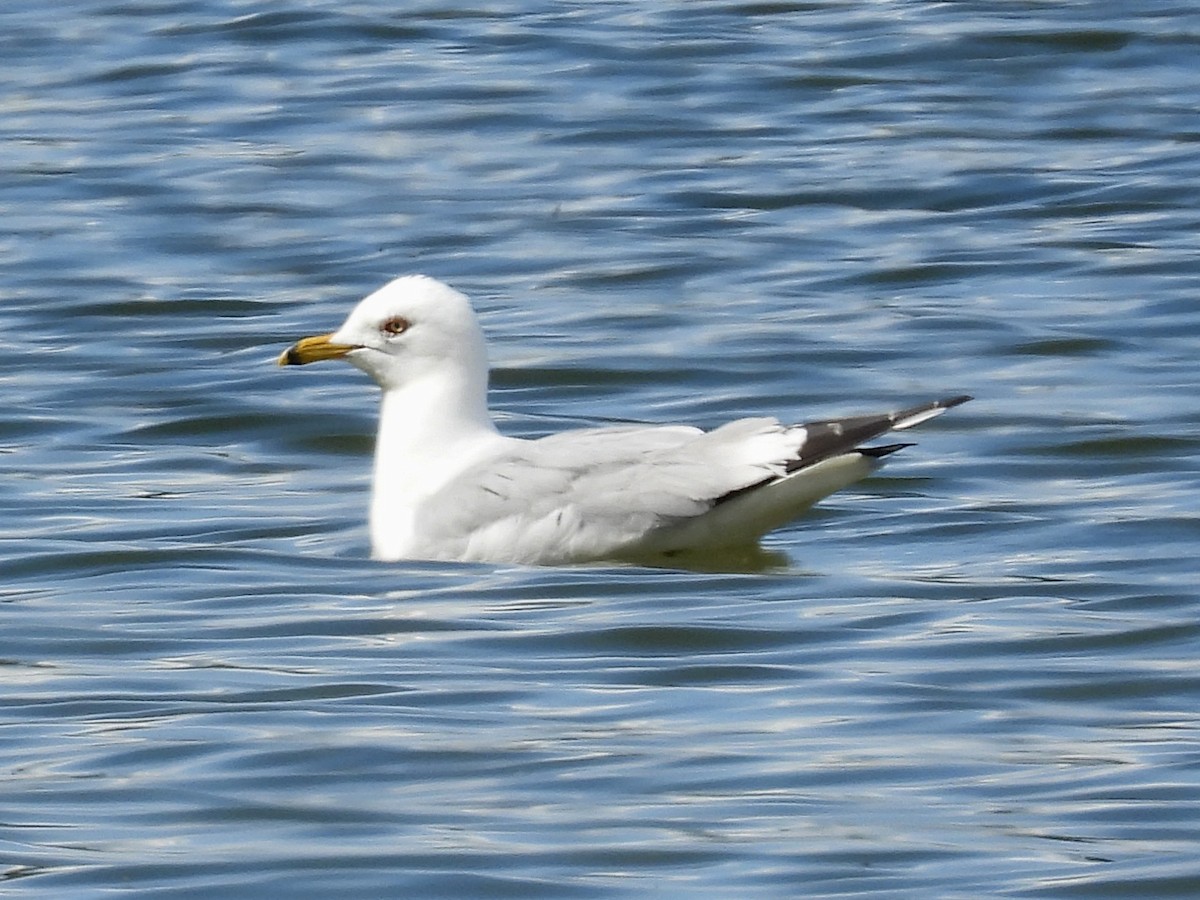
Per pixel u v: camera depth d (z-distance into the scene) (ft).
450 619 43.39
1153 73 94.07
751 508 45.83
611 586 45.16
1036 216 76.74
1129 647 41.45
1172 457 54.08
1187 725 37.50
